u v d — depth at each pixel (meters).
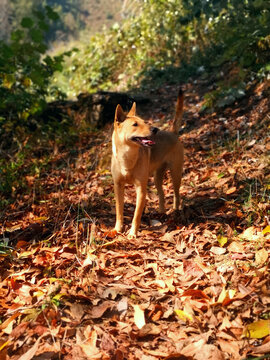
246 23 9.33
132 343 2.97
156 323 3.19
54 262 4.16
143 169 4.81
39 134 8.69
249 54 8.63
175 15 12.46
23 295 3.62
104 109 8.95
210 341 2.94
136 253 4.26
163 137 5.38
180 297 3.44
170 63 11.85
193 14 11.77
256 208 4.79
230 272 3.68
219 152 6.95
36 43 9.28
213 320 3.11
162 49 12.35
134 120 4.68
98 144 8.20
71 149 8.23
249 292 3.28
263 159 6.03
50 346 2.94
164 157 5.35
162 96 10.19
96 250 4.35
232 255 3.96
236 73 9.07
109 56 13.91
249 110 7.87
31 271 4.04
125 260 4.16
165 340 2.99
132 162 4.74
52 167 7.60
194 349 2.80
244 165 6.07
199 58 11.07
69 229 4.87
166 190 6.32
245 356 2.72
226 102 8.26
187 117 8.62
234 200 5.22
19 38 9.14
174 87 10.60
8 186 6.66
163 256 4.20
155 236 4.81
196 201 5.57
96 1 44.94
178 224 5.06
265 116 7.27
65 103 9.83
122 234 4.88
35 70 9.16
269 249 3.97
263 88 8.05
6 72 8.81
